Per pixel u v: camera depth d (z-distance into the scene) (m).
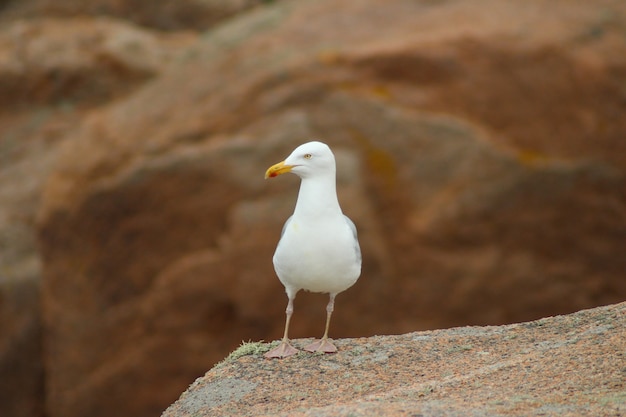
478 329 9.16
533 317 17.27
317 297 16.53
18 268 20.95
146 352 17.45
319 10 19.31
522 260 17.09
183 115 17.95
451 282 16.83
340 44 18.06
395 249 16.81
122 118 18.66
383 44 17.67
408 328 16.83
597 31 18.17
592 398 6.80
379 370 8.36
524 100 17.48
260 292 16.59
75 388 18.19
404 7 19.02
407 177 16.94
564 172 17.08
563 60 17.66
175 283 17.06
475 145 16.88
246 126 17.28
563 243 17.30
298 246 8.47
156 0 27.30
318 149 8.54
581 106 17.58
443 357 8.49
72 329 18.22
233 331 17.03
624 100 17.70
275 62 17.91
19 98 25.22
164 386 17.48
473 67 17.45
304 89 17.25
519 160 16.95
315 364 8.64
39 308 20.50
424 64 17.41
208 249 17.03
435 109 17.22
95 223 17.89
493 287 17.02
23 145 24.38
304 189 8.58
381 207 16.89
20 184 23.20
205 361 17.16
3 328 20.44
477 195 16.86
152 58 25.36
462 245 16.94
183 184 17.16
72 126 24.42
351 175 16.72
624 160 17.53
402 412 6.73
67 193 18.20
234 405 8.03
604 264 17.41
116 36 25.45
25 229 21.97
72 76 25.05
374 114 16.98
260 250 16.59
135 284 17.66
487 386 7.46
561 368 7.59
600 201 17.31
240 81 17.86
